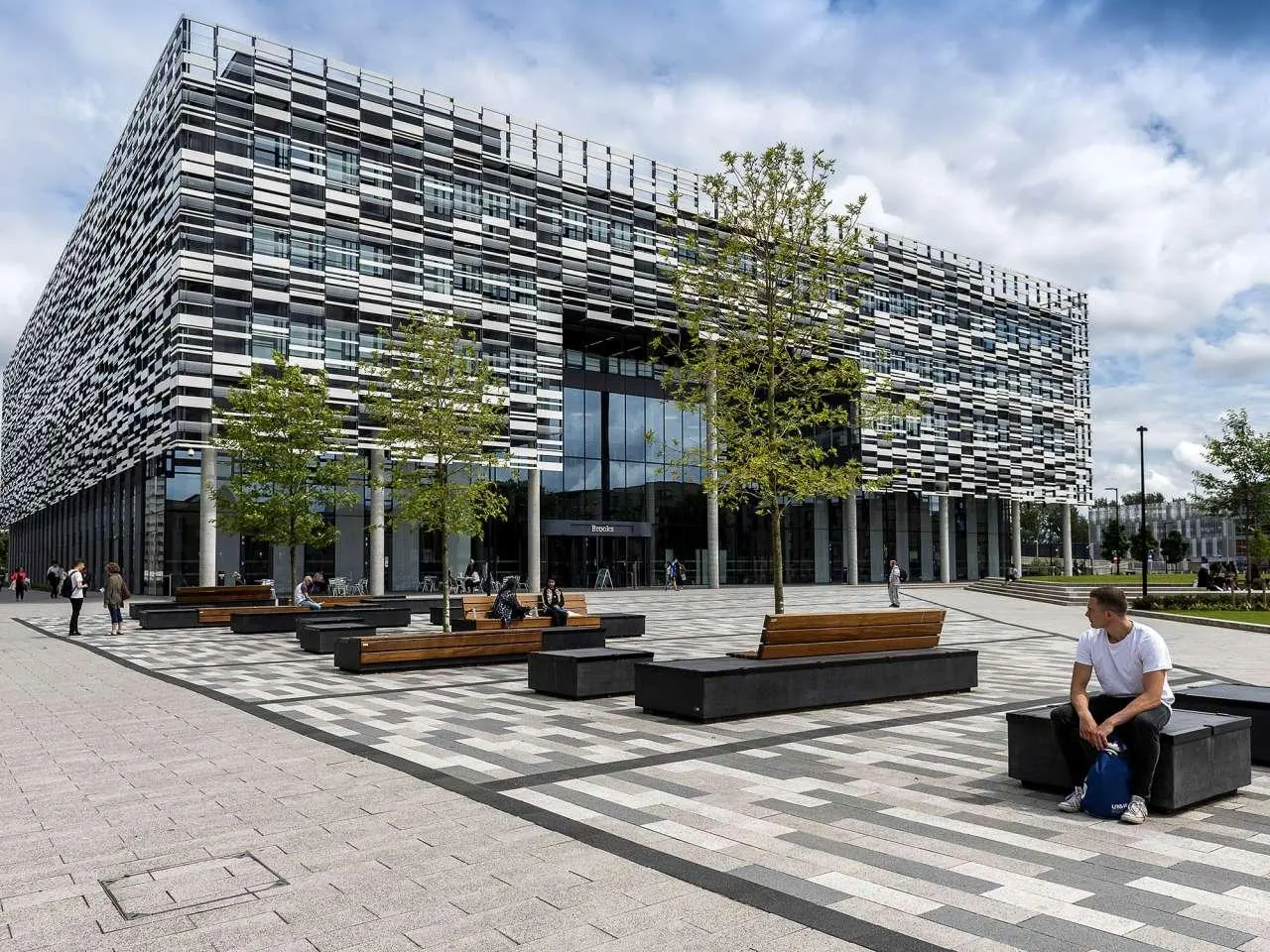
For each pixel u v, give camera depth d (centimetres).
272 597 2595
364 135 4034
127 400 4397
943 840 535
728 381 1238
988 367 6719
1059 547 10881
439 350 1856
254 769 737
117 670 1437
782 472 1172
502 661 1512
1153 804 592
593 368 5088
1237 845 524
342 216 3947
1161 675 588
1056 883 462
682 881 467
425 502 1838
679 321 1284
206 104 3644
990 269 6806
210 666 1488
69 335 6378
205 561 3634
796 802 620
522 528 4659
